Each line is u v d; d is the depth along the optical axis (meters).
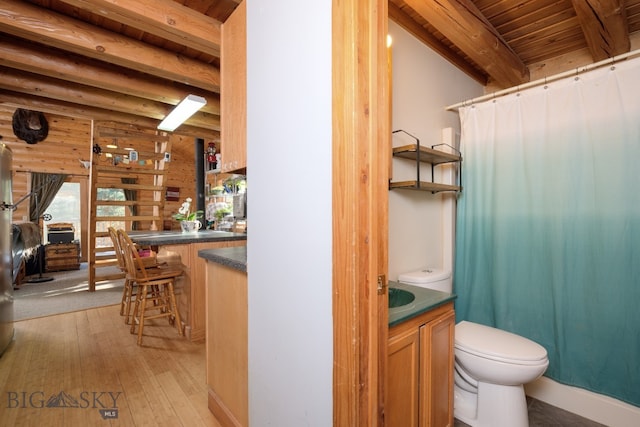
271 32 1.16
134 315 2.85
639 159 1.61
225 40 1.59
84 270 6.08
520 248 2.01
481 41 2.00
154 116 4.05
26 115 5.78
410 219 2.06
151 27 2.07
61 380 2.04
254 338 1.31
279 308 1.12
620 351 1.66
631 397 1.62
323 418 0.91
